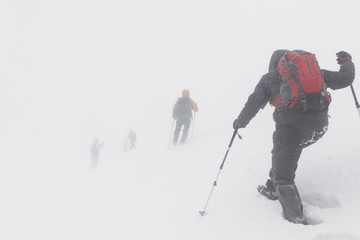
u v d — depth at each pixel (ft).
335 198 11.12
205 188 15.48
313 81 9.69
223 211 12.43
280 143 10.44
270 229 10.35
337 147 15.07
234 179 15.33
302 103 9.71
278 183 10.62
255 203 12.17
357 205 10.27
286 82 9.87
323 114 10.22
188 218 12.98
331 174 12.64
